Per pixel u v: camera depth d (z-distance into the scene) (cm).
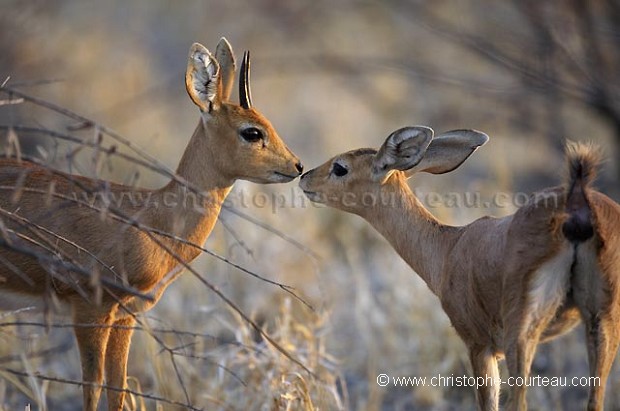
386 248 1538
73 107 2158
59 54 2284
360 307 1305
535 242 835
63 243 957
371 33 2605
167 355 1147
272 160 1036
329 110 2406
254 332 1259
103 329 974
